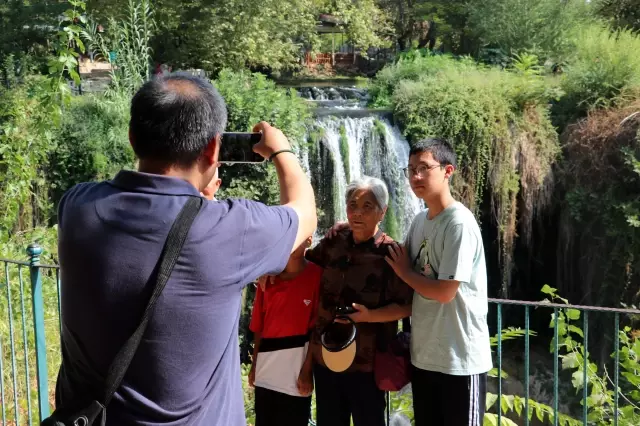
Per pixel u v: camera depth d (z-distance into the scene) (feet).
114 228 5.41
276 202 46.24
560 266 52.70
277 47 68.23
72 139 40.91
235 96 46.88
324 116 51.65
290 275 11.28
